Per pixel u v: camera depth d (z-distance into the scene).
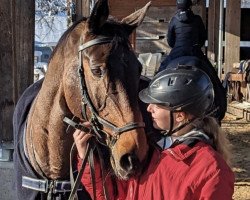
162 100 2.48
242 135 10.71
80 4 7.38
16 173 3.46
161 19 14.41
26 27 4.69
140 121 2.73
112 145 2.79
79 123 3.03
